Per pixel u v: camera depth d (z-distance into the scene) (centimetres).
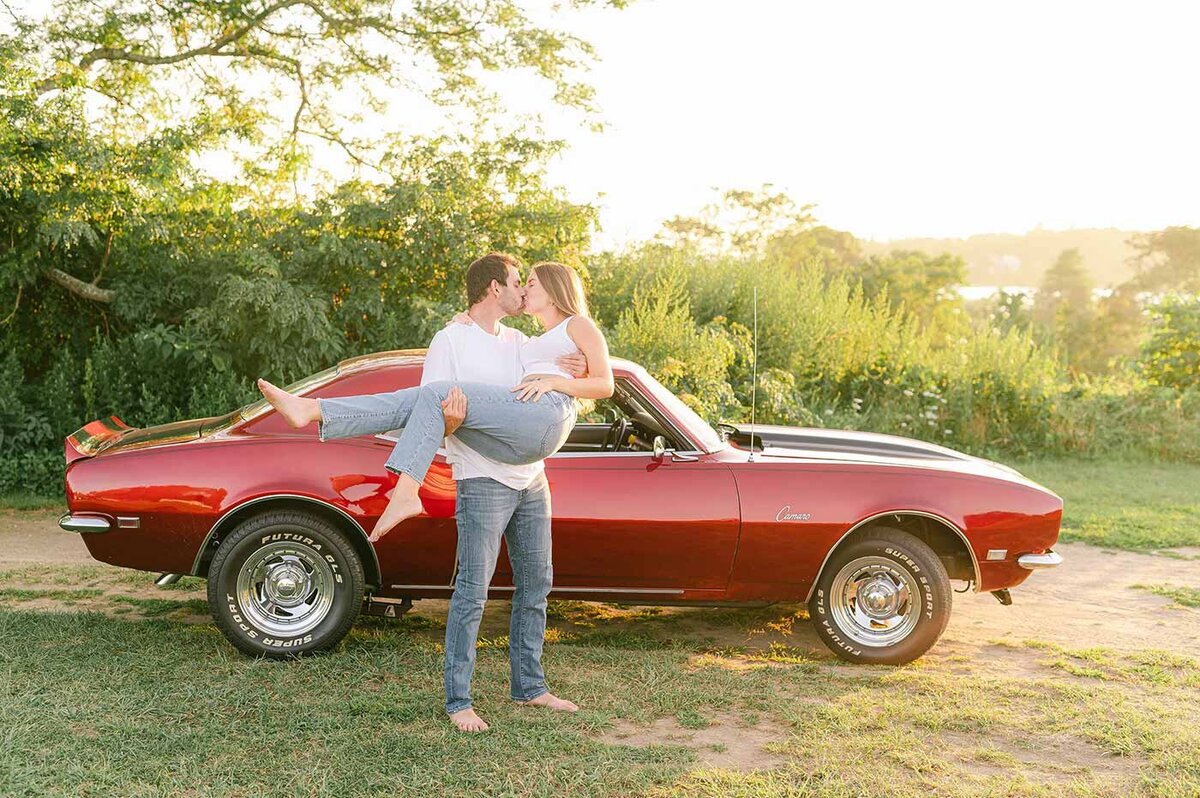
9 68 995
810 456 539
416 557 497
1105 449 1431
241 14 1283
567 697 451
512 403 385
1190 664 525
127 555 498
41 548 760
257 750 384
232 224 1155
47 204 995
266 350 1041
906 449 616
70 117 1000
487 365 403
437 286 1201
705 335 1201
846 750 400
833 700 456
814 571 511
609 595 516
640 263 1534
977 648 556
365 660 487
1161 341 1619
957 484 520
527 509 420
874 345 1543
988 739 418
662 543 502
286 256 1152
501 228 1216
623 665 499
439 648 517
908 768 386
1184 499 1082
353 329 1164
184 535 489
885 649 512
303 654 486
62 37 1234
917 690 475
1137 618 628
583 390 396
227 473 486
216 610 481
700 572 510
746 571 512
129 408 1030
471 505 402
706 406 1083
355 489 486
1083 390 1509
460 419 379
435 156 1202
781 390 1256
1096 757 402
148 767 364
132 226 1045
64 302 1152
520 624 433
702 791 359
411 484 371
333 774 364
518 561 428
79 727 399
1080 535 876
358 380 502
